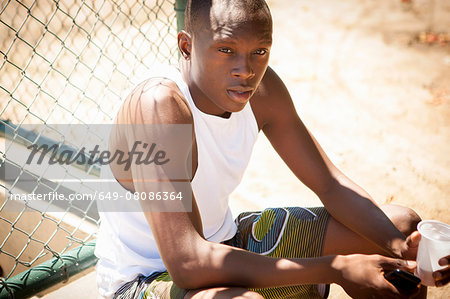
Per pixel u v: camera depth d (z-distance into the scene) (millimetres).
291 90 6262
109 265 2299
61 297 2938
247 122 2318
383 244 2293
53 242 3553
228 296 1844
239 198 4055
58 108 5418
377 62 7223
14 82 6074
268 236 2406
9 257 3791
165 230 1923
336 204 2430
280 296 2311
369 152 4789
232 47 1909
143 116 1965
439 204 3947
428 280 2068
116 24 7719
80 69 6422
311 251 2398
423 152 4801
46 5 8211
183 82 2090
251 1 1900
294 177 4406
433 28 8586
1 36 7160
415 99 6020
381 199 4012
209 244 1938
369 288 1941
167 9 8359
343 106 5820
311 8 9805
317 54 7535
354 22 9000
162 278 2117
